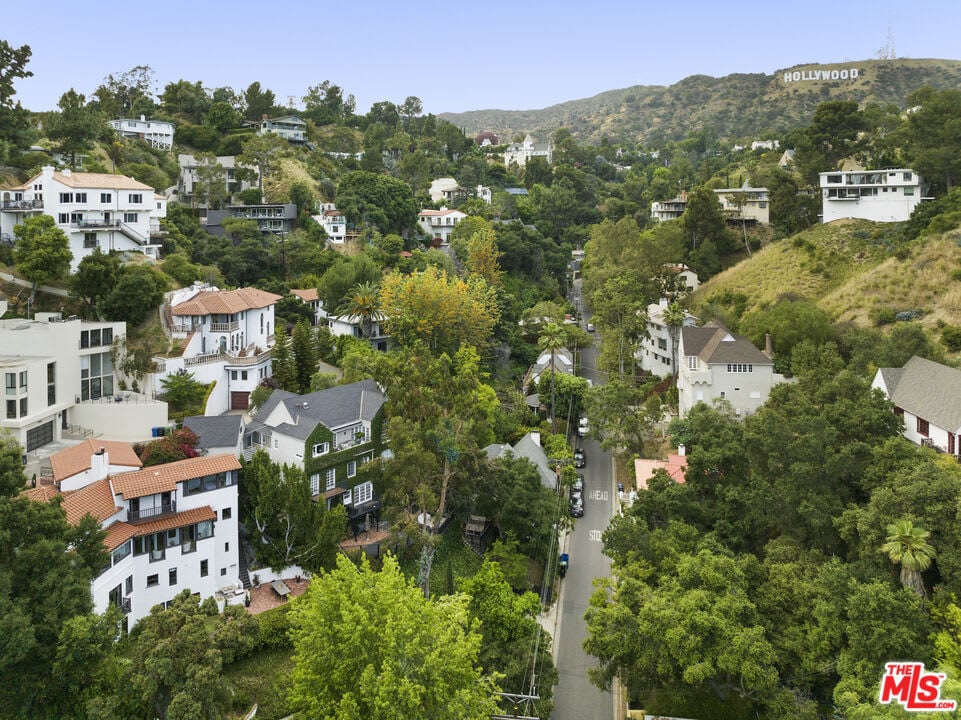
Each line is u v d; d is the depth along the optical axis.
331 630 34.47
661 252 111.81
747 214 127.81
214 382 67.25
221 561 49.19
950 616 36.78
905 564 39.16
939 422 53.12
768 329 80.69
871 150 116.50
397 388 59.97
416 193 160.50
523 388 97.25
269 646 44.59
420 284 90.31
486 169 191.00
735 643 37.78
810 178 118.94
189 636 32.56
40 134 111.62
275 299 82.00
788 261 104.19
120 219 83.19
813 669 38.59
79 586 35.47
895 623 36.84
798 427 52.25
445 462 57.47
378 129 190.38
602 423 77.38
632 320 95.69
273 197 130.75
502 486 60.03
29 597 34.78
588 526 67.69
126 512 44.97
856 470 50.41
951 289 80.75
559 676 48.50
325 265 105.38
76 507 42.75
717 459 53.56
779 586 42.12
